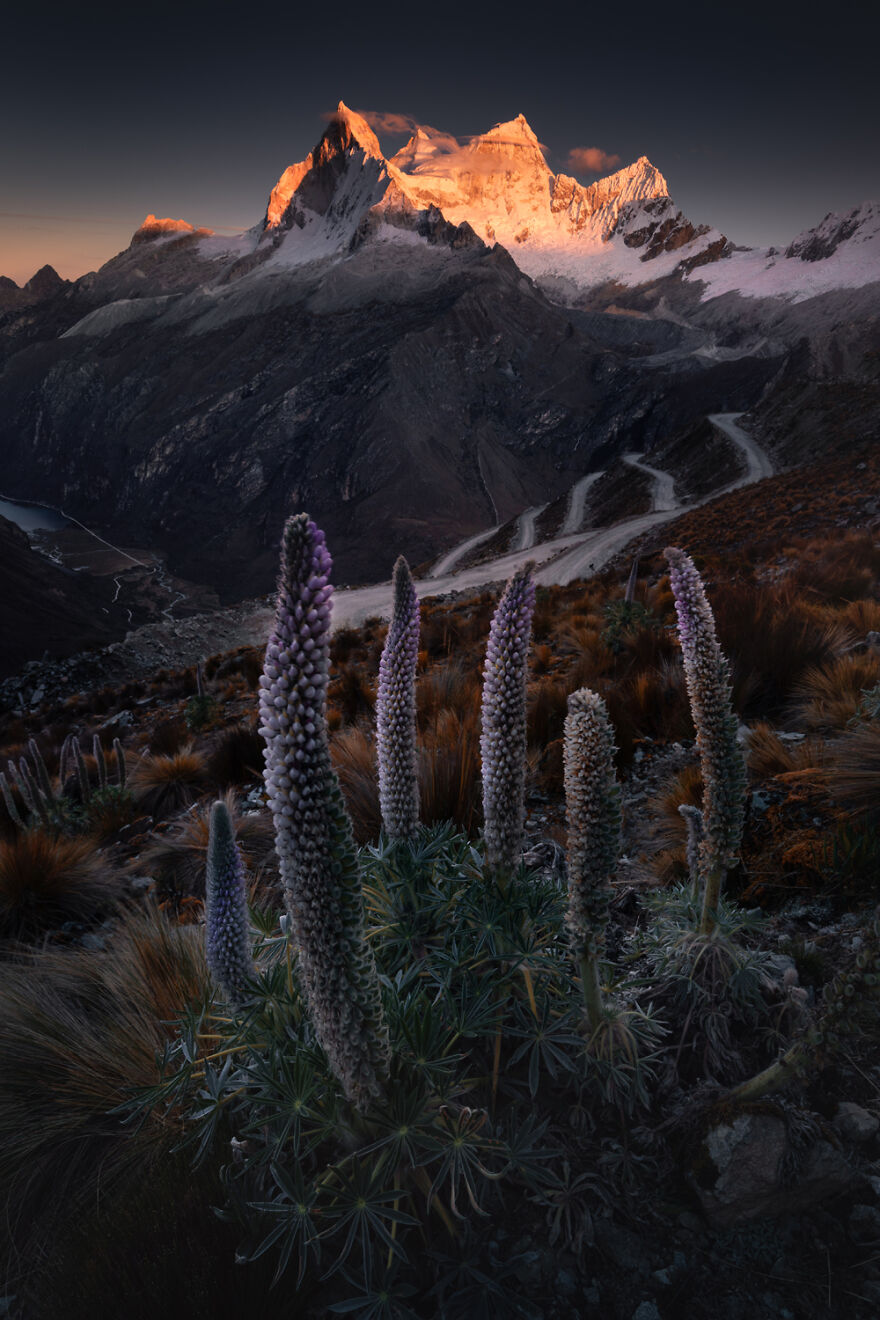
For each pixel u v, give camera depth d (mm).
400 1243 2469
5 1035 3705
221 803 2670
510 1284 2506
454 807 5750
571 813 2434
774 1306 2410
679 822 5207
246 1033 2674
